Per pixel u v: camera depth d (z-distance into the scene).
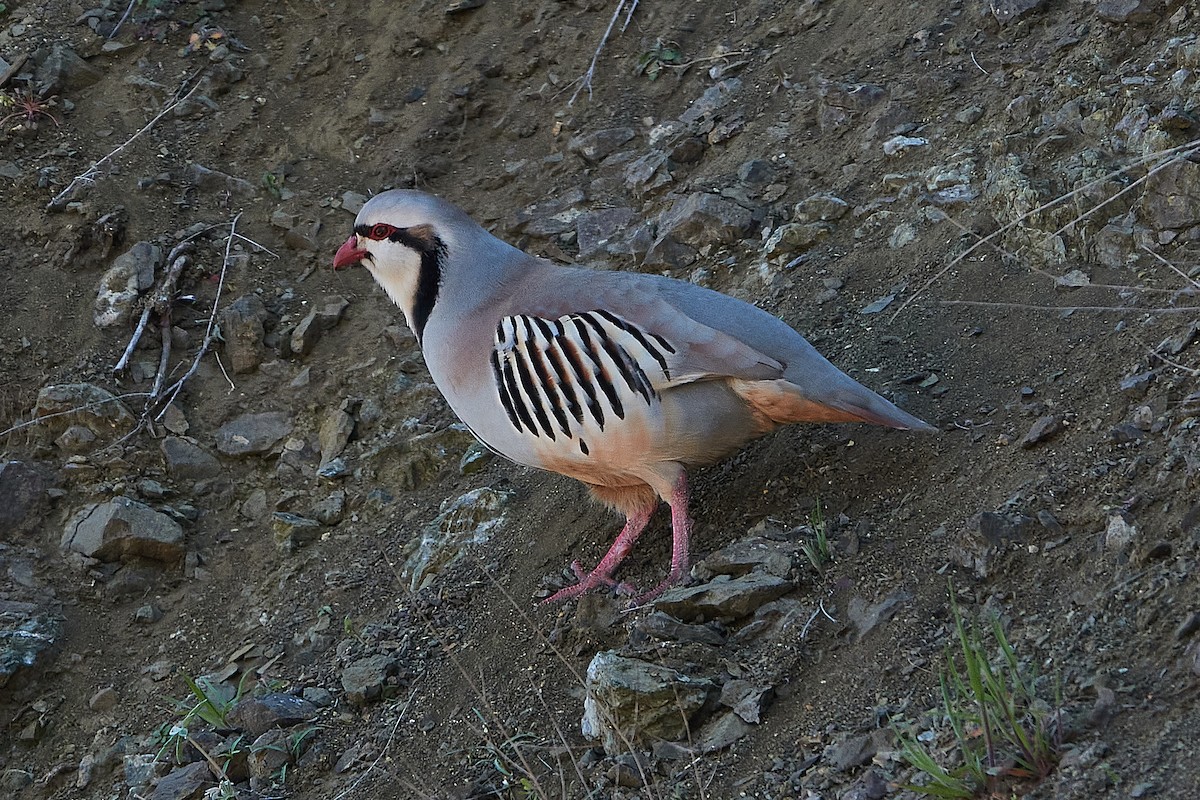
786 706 6.72
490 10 14.61
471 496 10.11
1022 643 6.36
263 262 12.72
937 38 12.26
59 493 10.90
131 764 8.84
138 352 11.92
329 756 8.18
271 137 13.88
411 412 11.30
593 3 14.41
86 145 13.47
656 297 7.77
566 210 12.47
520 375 7.97
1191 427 7.05
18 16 14.66
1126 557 6.51
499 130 13.59
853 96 11.89
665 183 12.20
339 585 9.98
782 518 8.16
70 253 12.41
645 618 7.53
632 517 8.55
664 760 6.68
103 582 10.43
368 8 14.91
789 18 13.60
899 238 10.26
